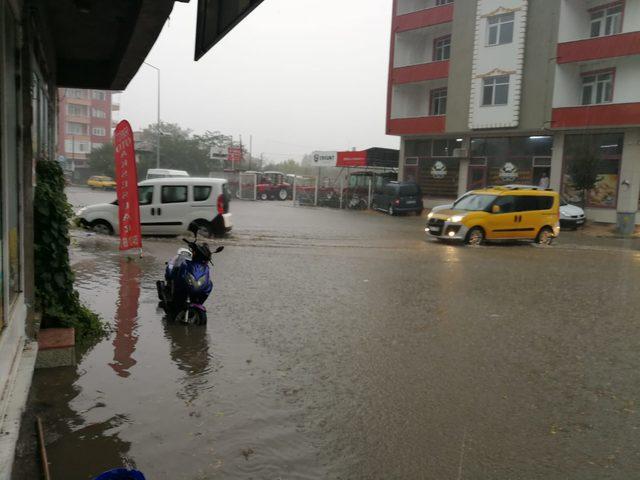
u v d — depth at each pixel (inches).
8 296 155.3
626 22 1008.9
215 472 138.3
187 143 2834.6
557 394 201.2
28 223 191.5
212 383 196.7
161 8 240.1
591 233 950.4
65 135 3292.3
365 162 1397.6
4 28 150.4
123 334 249.9
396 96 1407.5
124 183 423.8
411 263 521.0
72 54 402.3
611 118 997.8
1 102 147.0
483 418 178.2
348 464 146.3
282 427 165.5
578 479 142.2
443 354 244.8
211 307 312.7
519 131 1171.9
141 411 169.9
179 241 574.2
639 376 222.5
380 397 192.7
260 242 629.9
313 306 327.3
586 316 327.0
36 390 182.5
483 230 685.9
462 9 1237.1
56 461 138.6
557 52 1075.9
